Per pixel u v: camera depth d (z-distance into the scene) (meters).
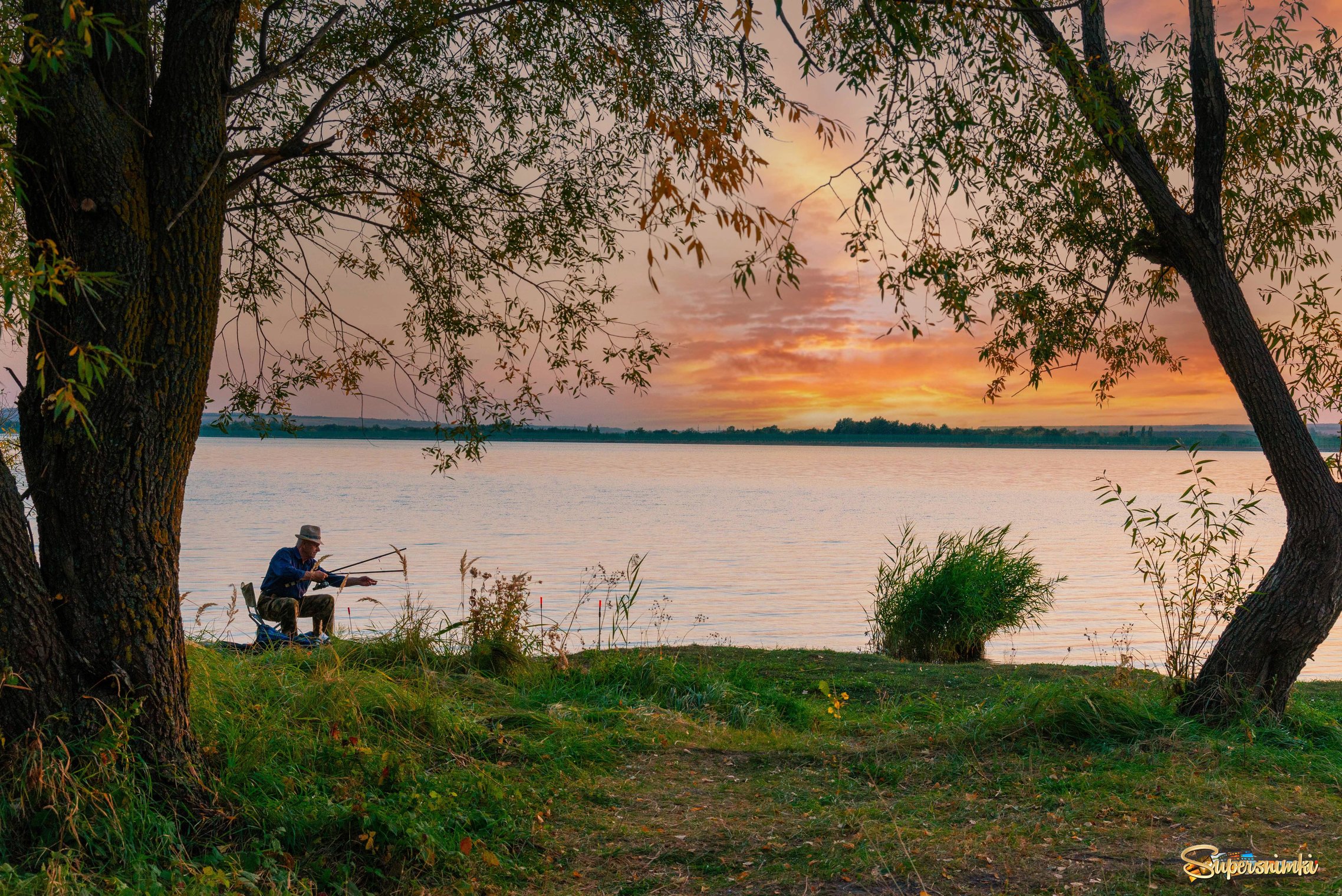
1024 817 4.88
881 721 7.38
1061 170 7.31
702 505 46.41
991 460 178.25
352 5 6.01
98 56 4.06
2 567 3.84
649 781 5.68
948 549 13.09
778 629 14.88
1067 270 8.29
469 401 6.44
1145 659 12.18
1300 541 6.51
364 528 29.95
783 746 6.50
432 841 4.22
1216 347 6.80
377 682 6.12
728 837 4.68
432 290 6.65
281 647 7.80
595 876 4.25
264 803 4.31
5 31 4.68
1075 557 26.34
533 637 8.98
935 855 4.37
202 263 4.23
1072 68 5.94
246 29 5.98
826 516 40.53
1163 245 6.97
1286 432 6.52
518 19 6.08
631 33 5.98
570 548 25.75
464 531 30.19
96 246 3.96
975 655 12.47
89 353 3.93
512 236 6.52
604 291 6.56
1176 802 5.05
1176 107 7.86
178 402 4.19
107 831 3.75
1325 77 7.43
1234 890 3.92
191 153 4.18
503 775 5.45
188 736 4.37
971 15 4.70
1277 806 4.98
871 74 4.65
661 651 10.22
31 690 3.90
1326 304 7.07
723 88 5.45
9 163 3.37
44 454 4.03
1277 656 6.51
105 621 4.05
